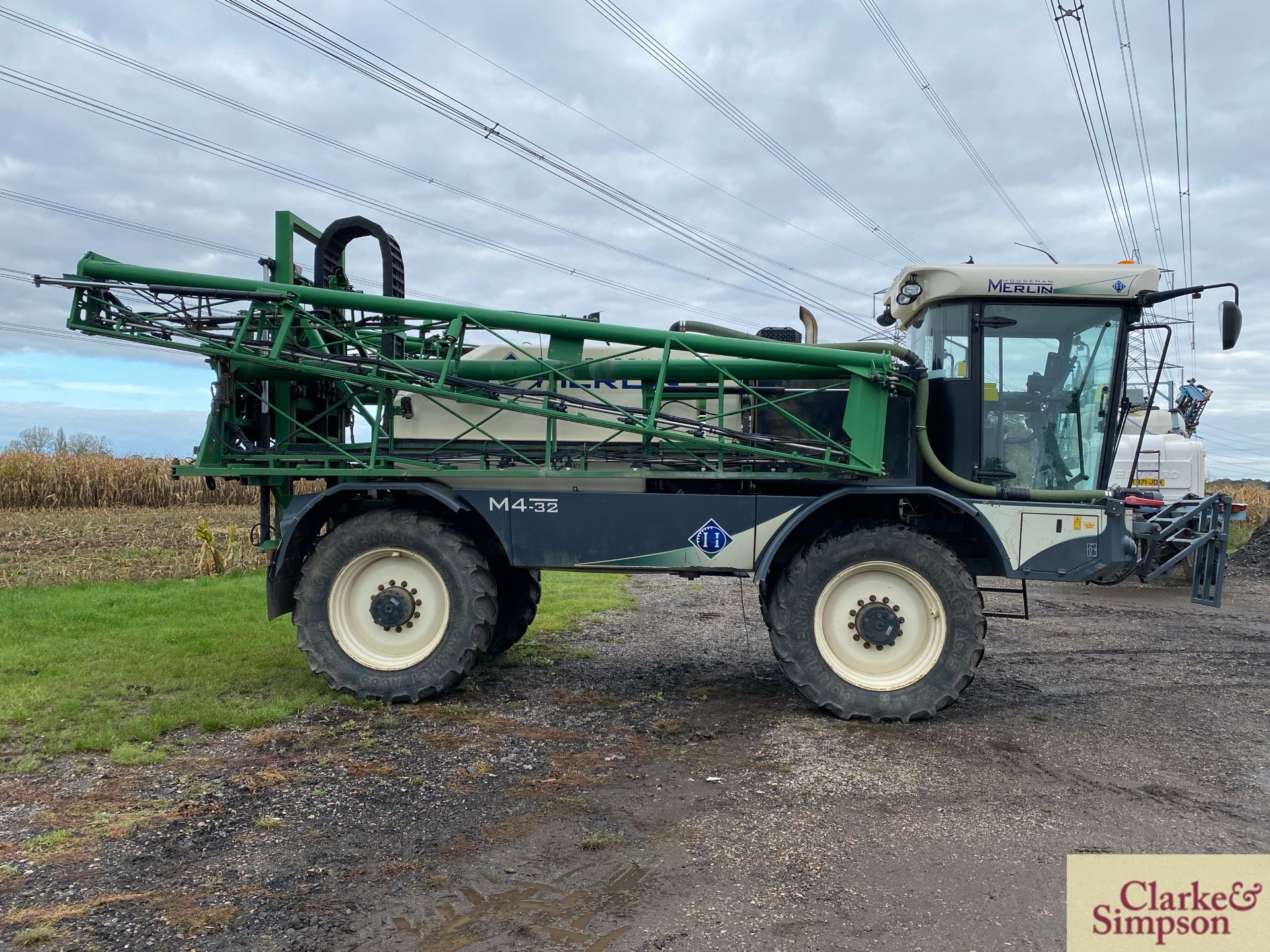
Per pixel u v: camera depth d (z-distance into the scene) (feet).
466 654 17.28
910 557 16.58
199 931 8.75
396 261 20.18
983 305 18.06
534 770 13.69
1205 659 22.72
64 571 31.22
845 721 16.61
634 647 23.54
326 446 19.33
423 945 8.54
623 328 17.46
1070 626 27.76
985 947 8.64
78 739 14.24
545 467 18.10
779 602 16.85
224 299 17.53
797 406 18.29
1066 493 17.56
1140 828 11.64
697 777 13.43
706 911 9.27
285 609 18.51
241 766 13.57
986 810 12.21
